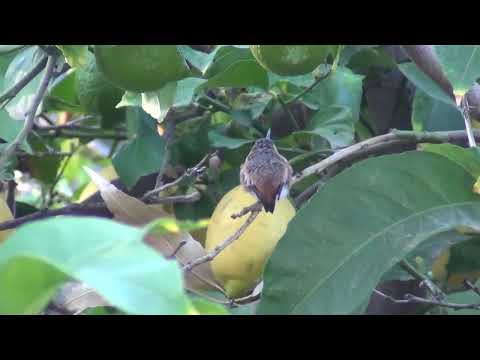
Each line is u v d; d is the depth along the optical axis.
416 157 3.61
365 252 3.52
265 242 3.92
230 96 5.65
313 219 3.51
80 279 1.79
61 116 7.10
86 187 6.54
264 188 3.94
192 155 5.36
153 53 3.40
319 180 5.07
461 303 4.70
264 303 3.41
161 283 1.82
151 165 5.09
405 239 3.55
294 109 5.67
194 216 5.27
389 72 5.87
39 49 4.29
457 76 3.45
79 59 3.55
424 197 3.62
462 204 3.65
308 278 3.45
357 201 3.56
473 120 5.04
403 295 5.09
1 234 4.21
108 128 5.16
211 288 4.02
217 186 5.27
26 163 6.07
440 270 4.70
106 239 1.91
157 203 4.66
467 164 3.68
